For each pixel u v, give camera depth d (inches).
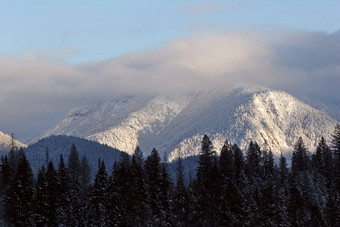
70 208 5521.7
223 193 5654.5
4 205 5329.7
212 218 5556.1
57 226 5315.0
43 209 5246.1
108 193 5418.3
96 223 5295.3
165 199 5580.7
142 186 5580.7
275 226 5393.7
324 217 5851.4
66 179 5802.2
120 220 5305.1
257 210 5546.3
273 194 5575.8
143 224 5378.9
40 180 5600.4
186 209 5585.6
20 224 5236.2
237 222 5438.0
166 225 5418.3
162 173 5743.1
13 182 5477.4
